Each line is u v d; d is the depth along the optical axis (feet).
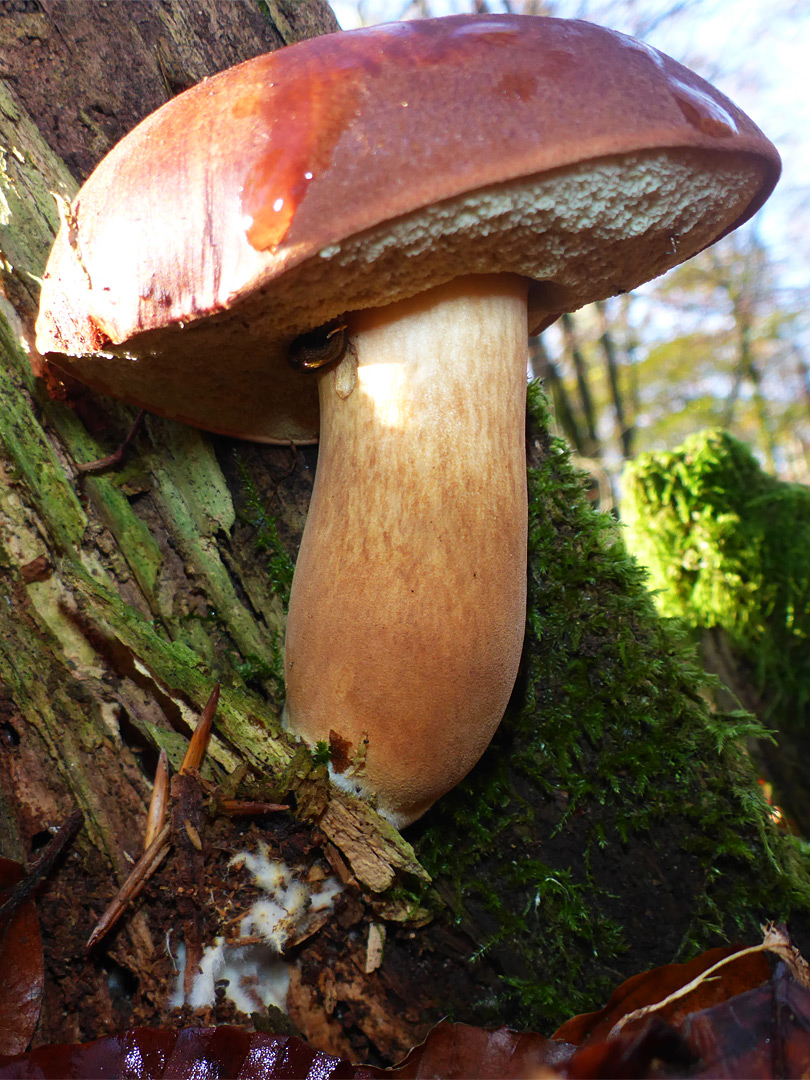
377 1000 0.43
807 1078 0.32
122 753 0.42
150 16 0.47
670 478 1.03
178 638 0.45
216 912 0.40
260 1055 0.36
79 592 0.42
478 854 0.47
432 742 0.38
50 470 0.43
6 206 0.44
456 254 0.35
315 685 0.39
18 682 0.41
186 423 0.47
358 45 0.34
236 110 0.33
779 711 0.98
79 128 0.46
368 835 0.40
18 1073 0.35
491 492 0.38
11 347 0.43
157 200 0.33
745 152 0.35
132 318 0.34
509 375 0.39
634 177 0.34
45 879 0.40
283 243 0.31
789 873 0.47
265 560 0.49
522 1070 0.36
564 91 0.32
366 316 0.38
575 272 0.39
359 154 0.32
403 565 0.37
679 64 0.37
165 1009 0.39
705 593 1.00
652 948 0.47
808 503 0.99
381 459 0.38
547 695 0.50
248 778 0.41
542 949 0.47
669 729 0.49
